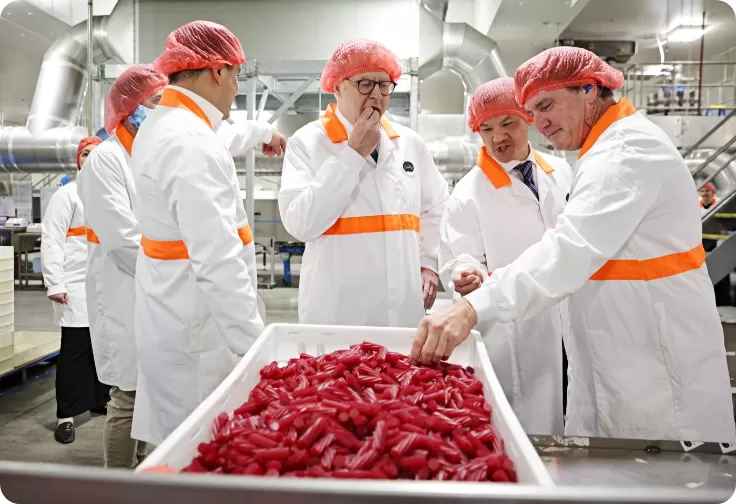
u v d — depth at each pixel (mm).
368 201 1716
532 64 1355
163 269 1395
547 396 1779
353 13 4500
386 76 1653
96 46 4594
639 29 7215
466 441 779
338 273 1709
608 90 1356
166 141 1295
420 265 1905
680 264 1252
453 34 4871
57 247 2658
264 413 867
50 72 4641
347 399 910
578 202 1171
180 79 1424
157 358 1430
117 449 1905
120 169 1827
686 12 6578
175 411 1441
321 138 1748
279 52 4551
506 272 1163
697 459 953
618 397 1279
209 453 732
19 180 8648
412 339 1281
